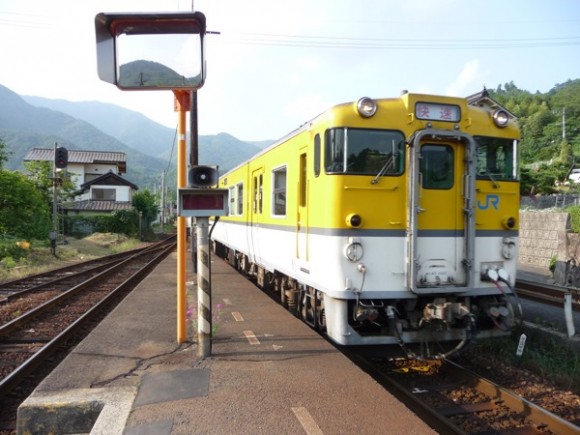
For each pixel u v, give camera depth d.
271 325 6.72
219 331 6.38
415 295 5.57
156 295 9.41
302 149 6.73
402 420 3.79
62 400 4.14
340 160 5.52
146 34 4.94
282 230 7.93
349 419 3.80
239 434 3.56
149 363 5.08
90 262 20.73
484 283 5.91
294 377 4.68
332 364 5.07
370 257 5.50
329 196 5.57
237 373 4.79
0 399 5.34
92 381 4.57
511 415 4.79
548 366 6.02
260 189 9.83
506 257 6.04
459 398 5.23
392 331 5.63
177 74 5.04
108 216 38.59
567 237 13.20
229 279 11.60
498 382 5.66
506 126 6.11
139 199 45.94
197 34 4.97
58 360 6.84
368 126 5.57
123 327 6.62
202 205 5.07
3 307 10.20
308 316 7.26
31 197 20.06
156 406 4.02
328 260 5.61
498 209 6.05
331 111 5.63
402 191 5.62
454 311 5.54
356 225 5.43
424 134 5.50
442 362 6.23
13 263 16.98
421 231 5.64
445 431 4.44
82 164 47.94
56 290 12.75
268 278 10.39
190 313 7.49
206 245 5.22
